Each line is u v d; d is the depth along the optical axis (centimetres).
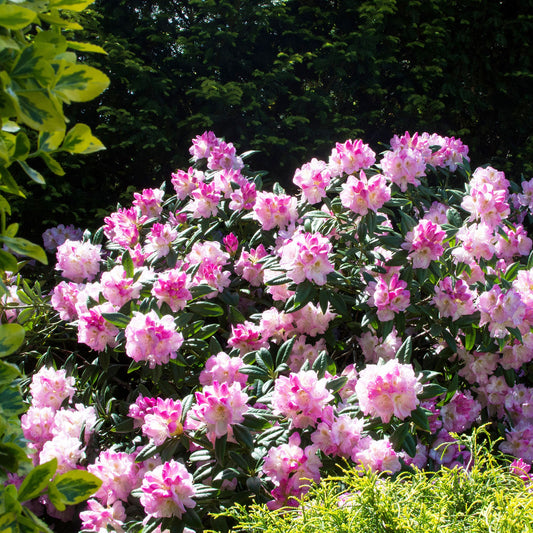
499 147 511
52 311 297
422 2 477
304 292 231
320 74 479
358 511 142
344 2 474
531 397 272
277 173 479
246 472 197
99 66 427
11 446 88
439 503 149
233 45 441
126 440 238
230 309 275
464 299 242
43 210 440
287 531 145
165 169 484
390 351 260
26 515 86
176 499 172
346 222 278
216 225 305
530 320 246
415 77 491
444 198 325
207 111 447
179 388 242
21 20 81
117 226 310
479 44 499
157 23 455
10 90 83
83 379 253
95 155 462
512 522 134
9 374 88
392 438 195
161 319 215
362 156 289
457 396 251
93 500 192
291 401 190
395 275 239
